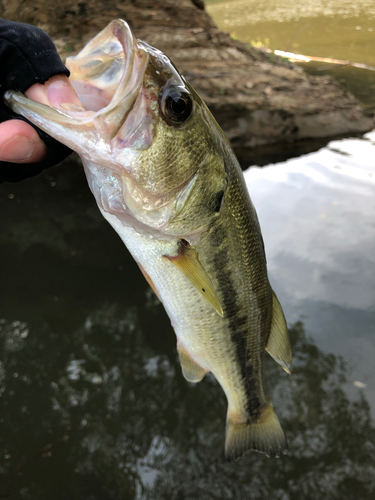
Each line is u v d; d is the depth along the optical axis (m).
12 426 0.47
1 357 0.54
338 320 0.57
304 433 0.46
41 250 0.73
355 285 0.62
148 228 0.20
